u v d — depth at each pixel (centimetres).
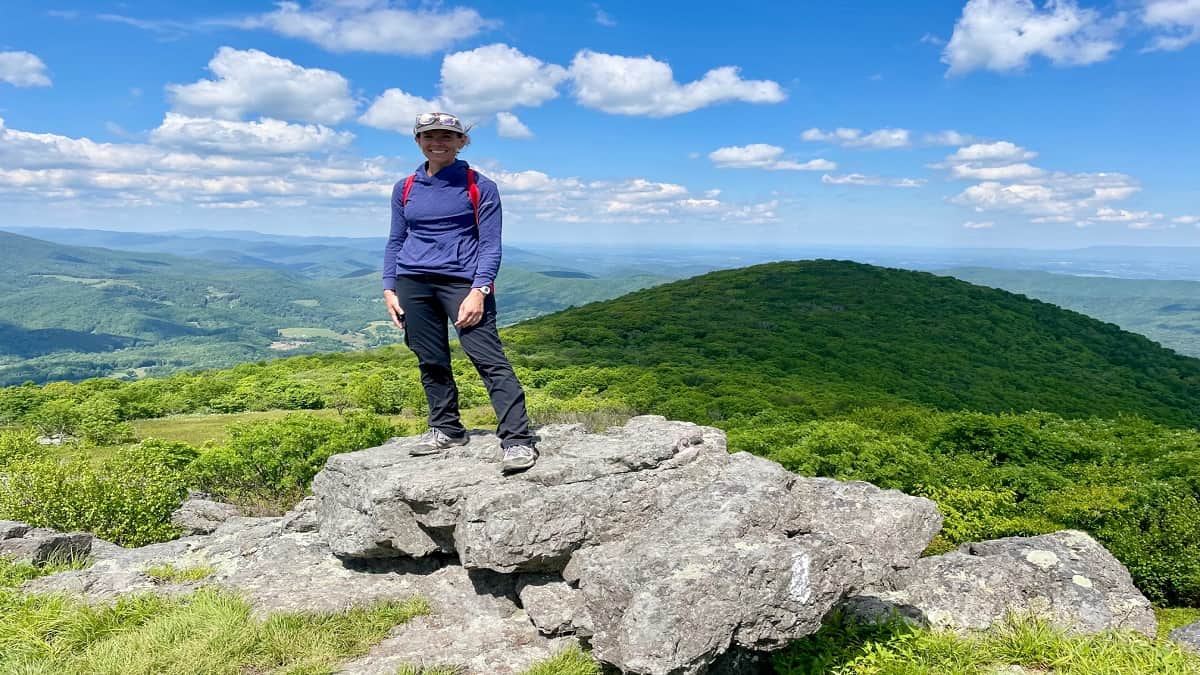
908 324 8588
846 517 646
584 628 525
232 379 6638
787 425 2070
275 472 2120
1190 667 547
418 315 660
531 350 7506
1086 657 571
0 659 543
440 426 726
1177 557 1072
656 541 528
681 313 9194
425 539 648
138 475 1428
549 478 616
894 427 2381
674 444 674
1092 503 1263
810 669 576
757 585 480
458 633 579
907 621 626
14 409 5325
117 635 582
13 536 892
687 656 446
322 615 597
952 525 1298
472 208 636
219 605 606
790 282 10600
